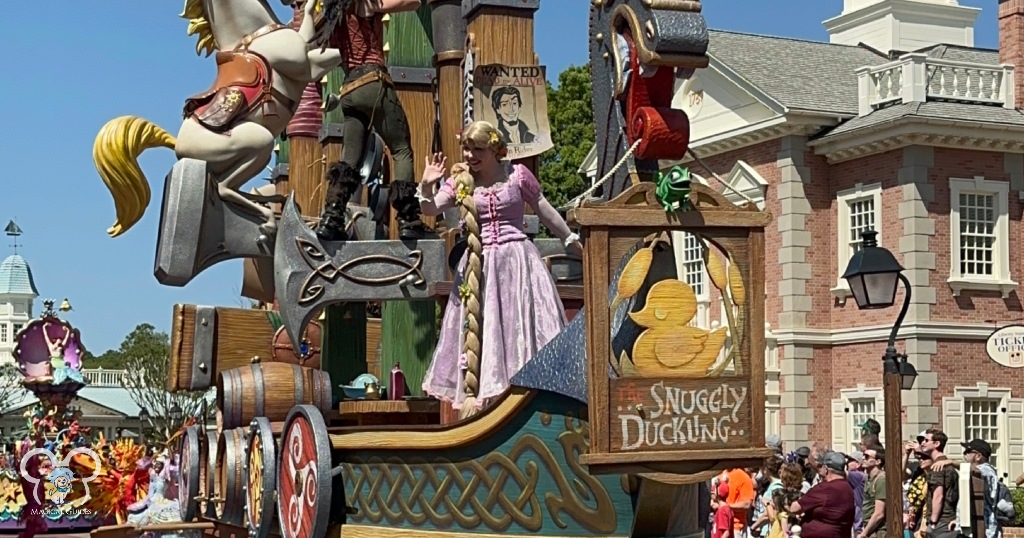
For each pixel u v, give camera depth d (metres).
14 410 48.22
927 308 32.25
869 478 13.91
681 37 4.84
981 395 32.56
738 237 4.80
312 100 11.85
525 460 5.08
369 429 5.77
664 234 4.80
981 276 32.88
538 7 7.80
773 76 36.00
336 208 7.51
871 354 33.19
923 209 32.34
